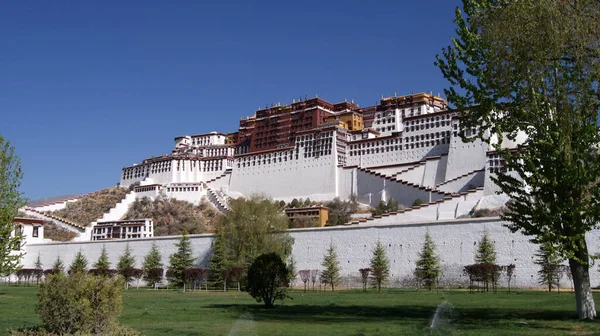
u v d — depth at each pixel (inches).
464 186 4633.4
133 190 7140.8
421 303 1480.1
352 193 5600.4
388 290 2273.6
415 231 2416.3
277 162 6441.9
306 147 6195.9
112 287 768.3
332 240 2647.6
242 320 1075.9
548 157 1000.9
